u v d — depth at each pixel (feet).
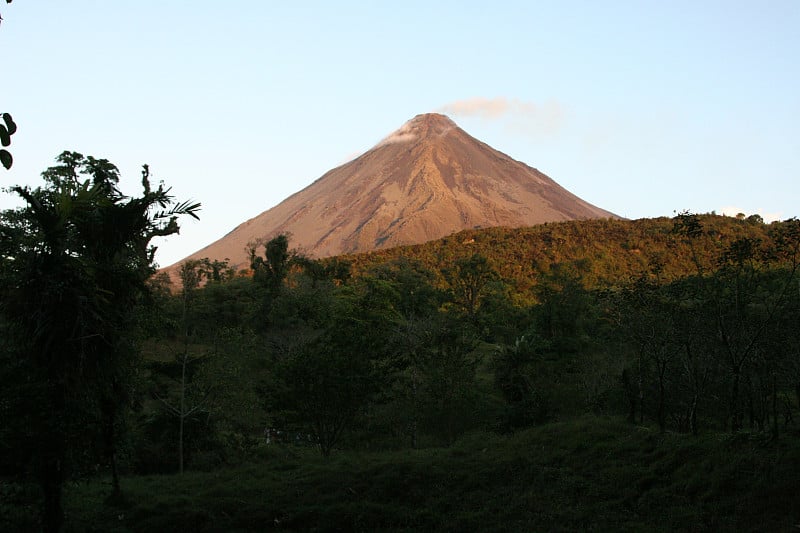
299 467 66.13
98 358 47.34
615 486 52.01
